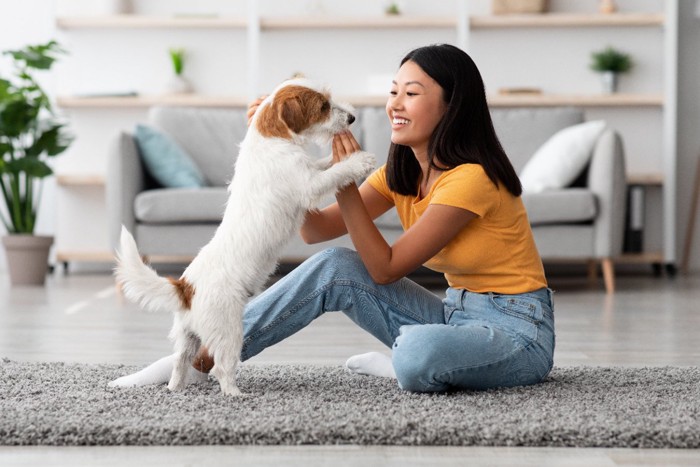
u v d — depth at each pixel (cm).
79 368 238
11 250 514
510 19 588
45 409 185
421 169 219
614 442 166
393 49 613
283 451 163
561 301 436
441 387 200
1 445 167
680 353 282
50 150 524
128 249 190
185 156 509
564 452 162
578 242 472
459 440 167
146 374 213
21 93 521
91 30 613
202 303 192
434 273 578
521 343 203
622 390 207
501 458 159
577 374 229
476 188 202
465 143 206
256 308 213
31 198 527
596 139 486
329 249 216
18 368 236
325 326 349
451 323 214
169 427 169
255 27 591
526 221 214
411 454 161
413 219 225
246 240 194
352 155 200
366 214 205
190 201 472
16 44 619
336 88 614
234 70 617
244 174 198
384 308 215
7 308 404
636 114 606
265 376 226
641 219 570
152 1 616
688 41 609
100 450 164
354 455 160
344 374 230
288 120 198
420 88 205
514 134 545
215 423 172
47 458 159
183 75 613
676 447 165
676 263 627
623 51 604
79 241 617
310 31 612
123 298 447
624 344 300
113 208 475
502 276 211
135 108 616
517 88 593
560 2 609
